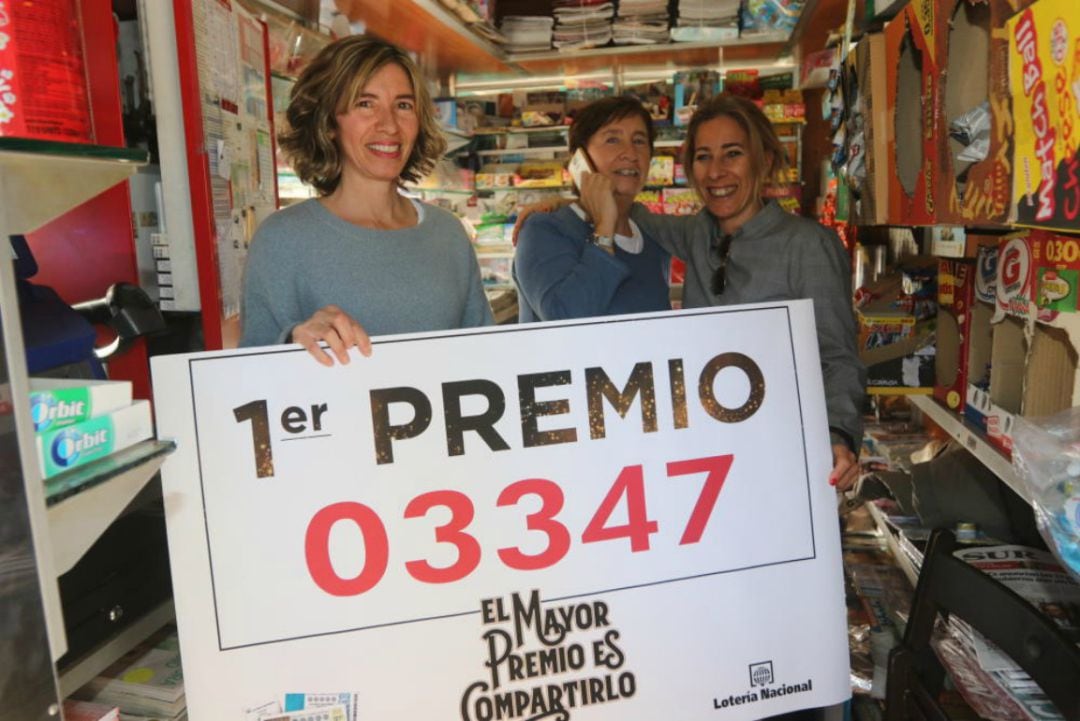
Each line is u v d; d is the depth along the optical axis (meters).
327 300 1.42
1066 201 0.75
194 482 1.10
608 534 1.21
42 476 0.64
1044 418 0.93
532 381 1.21
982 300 1.46
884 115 1.63
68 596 1.06
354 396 1.15
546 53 4.33
